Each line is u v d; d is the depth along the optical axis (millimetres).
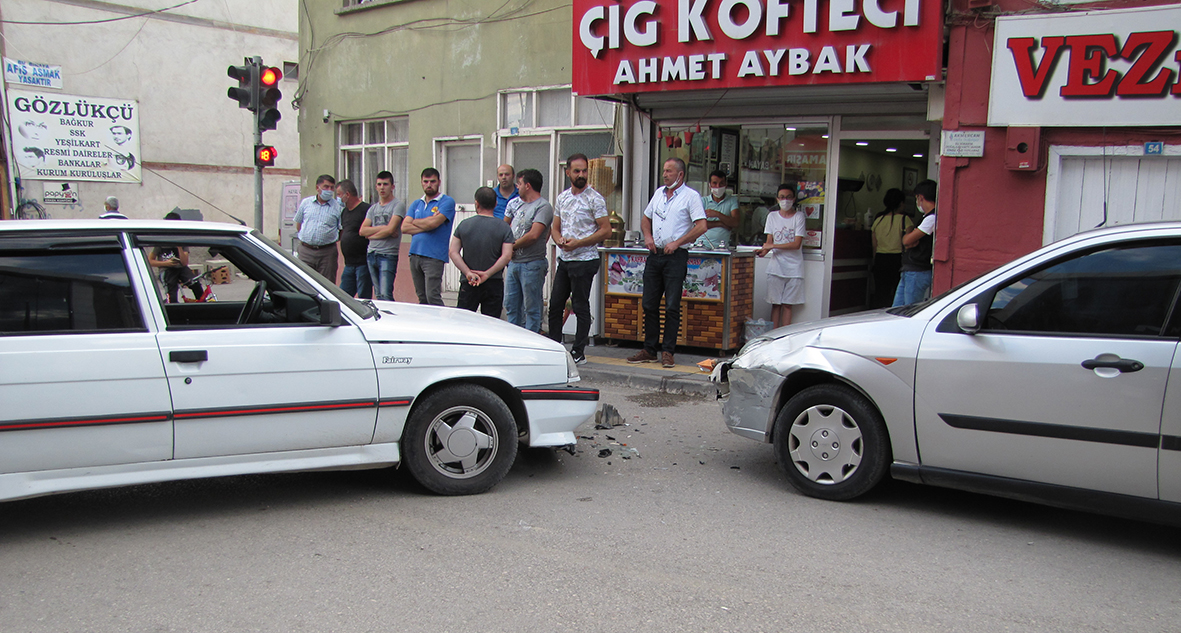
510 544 4246
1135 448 4066
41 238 4215
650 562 4043
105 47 21875
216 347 4367
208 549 4156
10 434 4039
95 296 4254
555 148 11602
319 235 10859
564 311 9039
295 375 4508
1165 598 3744
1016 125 7461
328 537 4320
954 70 7734
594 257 8555
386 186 10148
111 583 3762
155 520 4562
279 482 5246
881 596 3707
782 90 8773
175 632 3312
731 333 8945
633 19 9031
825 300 9555
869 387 4754
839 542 4352
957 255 7922
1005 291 4523
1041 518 4781
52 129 21203
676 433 6574
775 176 9812
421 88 13031
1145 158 7160
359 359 4641
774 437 5176
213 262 14367
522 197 8758
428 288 9430
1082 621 3504
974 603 3656
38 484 4133
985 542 4391
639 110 10188
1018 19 7352
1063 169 7473
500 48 11992
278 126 25281
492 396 4965
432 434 4918
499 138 12133
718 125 10062
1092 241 4344
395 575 3857
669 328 8492
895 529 4555
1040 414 4289
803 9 8086
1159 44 6840
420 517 4621
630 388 8148
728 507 4871
